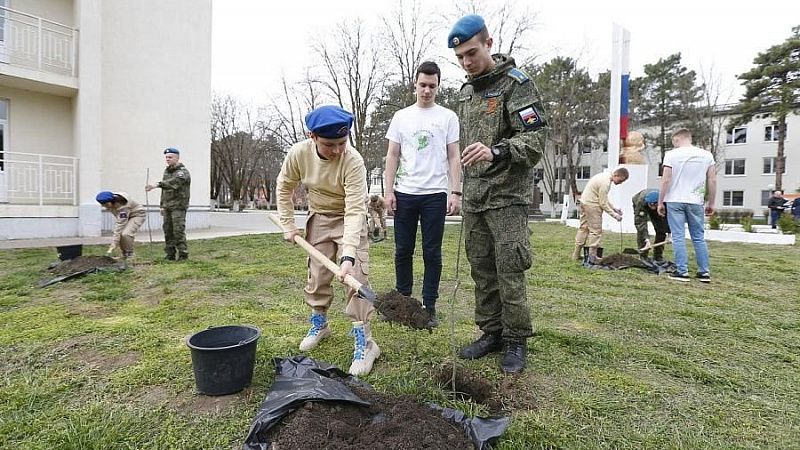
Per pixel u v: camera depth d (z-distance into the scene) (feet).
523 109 7.76
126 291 14.66
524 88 7.88
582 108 100.78
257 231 41.70
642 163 38.01
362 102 84.28
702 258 16.61
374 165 81.87
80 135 33.06
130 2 37.63
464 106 8.77
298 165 8.79
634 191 37.88
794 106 89.40
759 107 84.58
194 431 6.11
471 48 7.93
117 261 19.34
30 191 33.83
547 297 13.87
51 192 33.42
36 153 34.06
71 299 13.74
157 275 17.31
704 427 6.30
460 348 9.23
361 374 7.77
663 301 13.44
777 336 10.27
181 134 41.57
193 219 43.09
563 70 100.73
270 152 127.03
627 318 11.50
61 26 32.76
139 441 5.90
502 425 5.89
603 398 7.09
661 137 105.09
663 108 104.37
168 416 6.51
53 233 31.76
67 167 35.45
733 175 115.24
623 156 38.45
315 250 8.65
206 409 6.72
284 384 6.60
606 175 19.60
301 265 19.98
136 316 11.70
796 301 13.60
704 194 16.92
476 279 8.94
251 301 13.21
